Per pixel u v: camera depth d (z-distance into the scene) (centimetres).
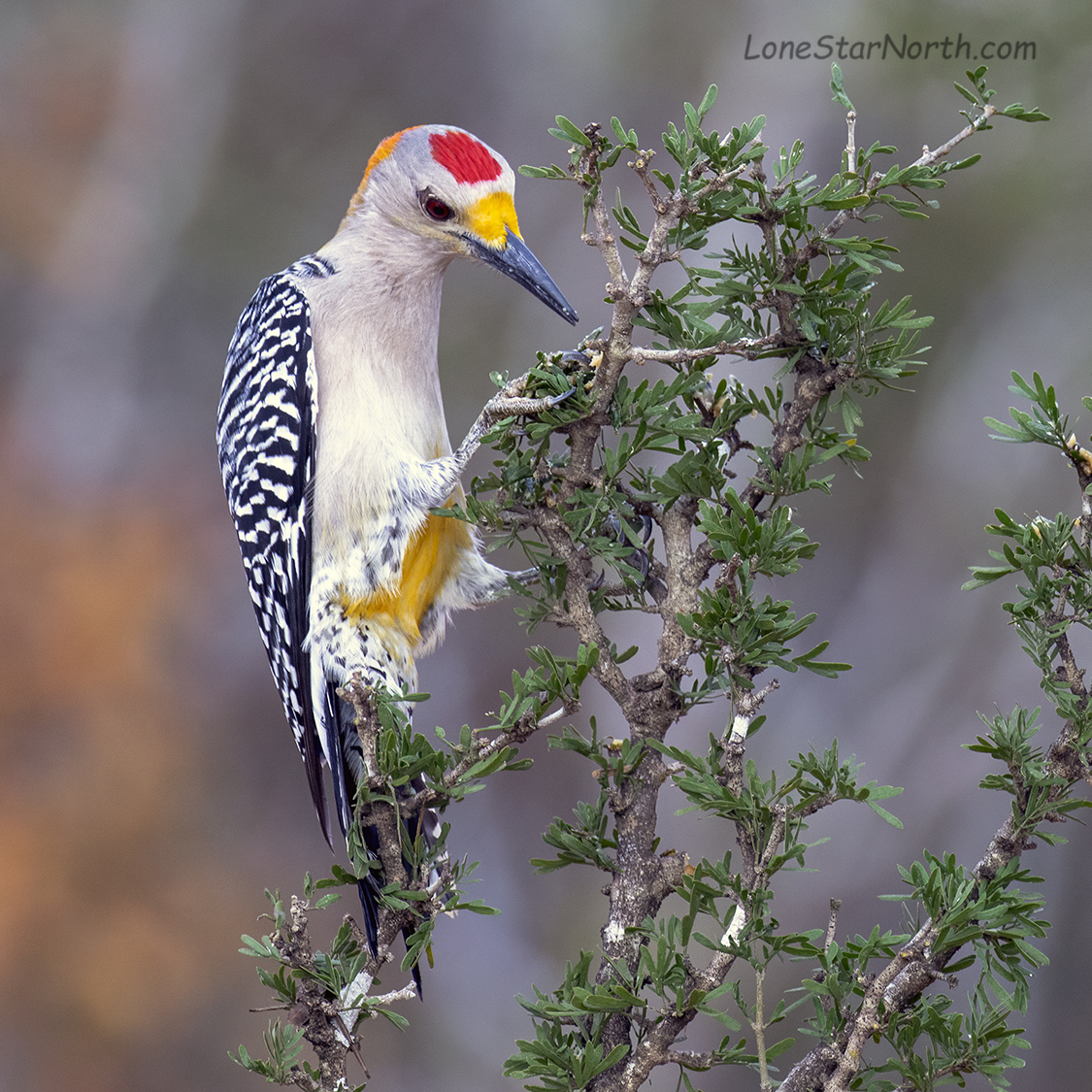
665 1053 317
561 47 1833
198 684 1736
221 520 1880
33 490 1828
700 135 338
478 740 370
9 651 1606
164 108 1959
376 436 543
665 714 358
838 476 1680
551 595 387
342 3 1947
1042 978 1480
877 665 1631
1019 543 327
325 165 1961
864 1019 300
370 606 539
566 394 373
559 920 1783
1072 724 312
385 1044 1639
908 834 1538
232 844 1694
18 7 1969
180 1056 1479
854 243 350
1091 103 1488
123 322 1945
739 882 314
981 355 1600
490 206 548
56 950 1476
